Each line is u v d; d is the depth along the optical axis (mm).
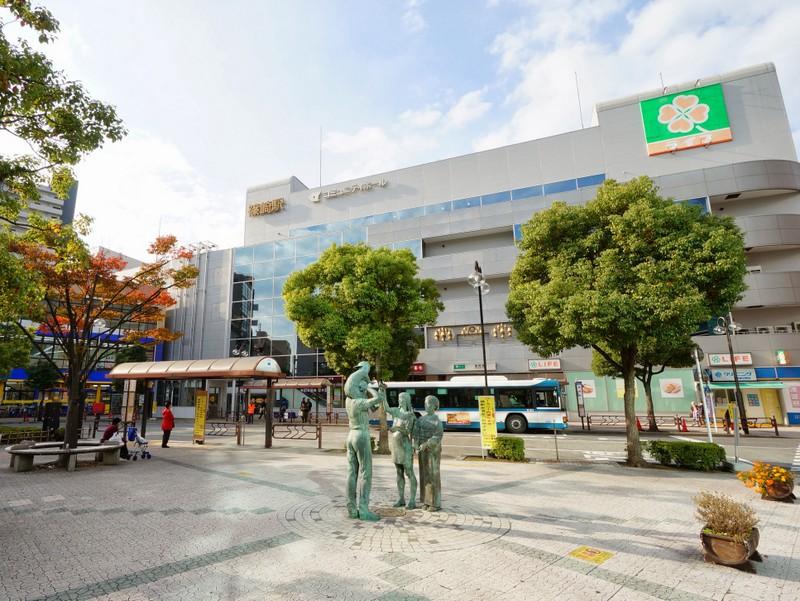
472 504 7594
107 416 36531
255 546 5488
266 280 39500
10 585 4375
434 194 36406
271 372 16516
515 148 34500
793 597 4160
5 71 6402
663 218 10641
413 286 15875
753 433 21859
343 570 4723
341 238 37781
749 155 28641
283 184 42250
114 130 8086
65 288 13930
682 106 30406
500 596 4129
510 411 22531
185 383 39719
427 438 7348
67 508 7473
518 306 12742
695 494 8477
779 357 25781
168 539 5781
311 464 12469
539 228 12422
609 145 31969
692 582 4480
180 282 16297
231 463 12719
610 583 4438
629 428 12367
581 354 29422
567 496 8258
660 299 9906
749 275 26344
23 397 36844
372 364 17062
